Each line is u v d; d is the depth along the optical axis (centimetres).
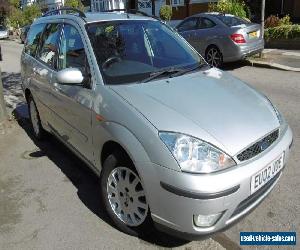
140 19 479
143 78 393
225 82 404
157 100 344
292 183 442
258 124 333
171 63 438
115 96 359
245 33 1120
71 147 472
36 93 561
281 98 795
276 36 1492
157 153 304
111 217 374
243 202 311
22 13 4241
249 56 1184
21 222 395
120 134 334
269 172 323
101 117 364
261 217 383
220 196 290
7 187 468
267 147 328
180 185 292
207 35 1175
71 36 459
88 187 459
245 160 307
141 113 329
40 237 369
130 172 344
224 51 1141
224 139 306
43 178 487
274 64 1156
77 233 372
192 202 291
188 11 2273
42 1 4231
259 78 1026
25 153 569
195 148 298
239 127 321
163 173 300
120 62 407
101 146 375
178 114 323
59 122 489
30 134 648
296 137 573
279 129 352
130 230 361
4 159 552
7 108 791
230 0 1648
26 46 643
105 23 447
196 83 387
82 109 403
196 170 292
